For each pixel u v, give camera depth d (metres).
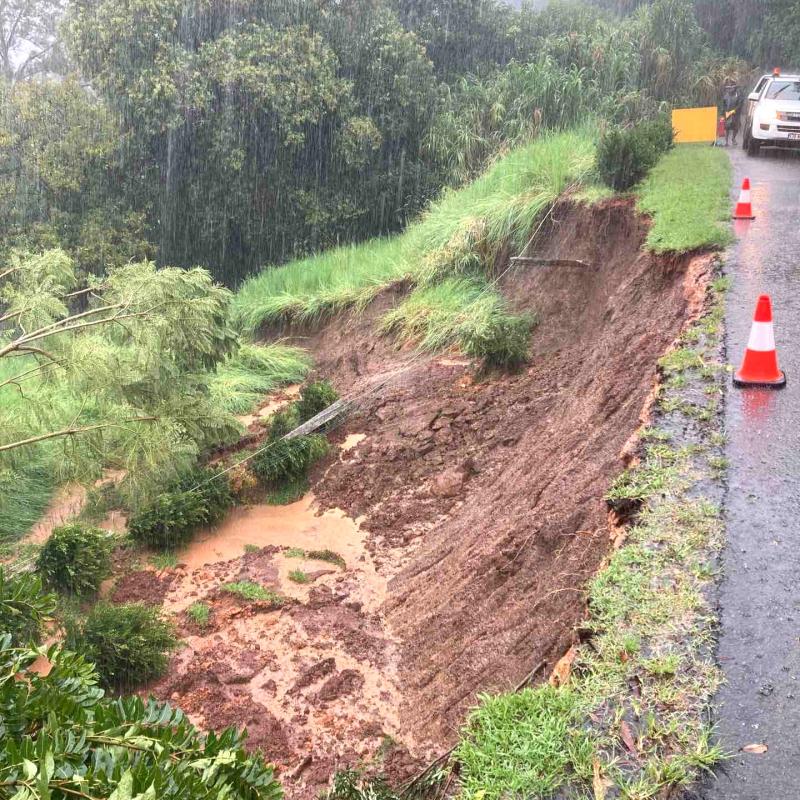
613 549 4.49
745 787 2.84
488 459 10.45
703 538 4.27
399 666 7.12
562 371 11.46
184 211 23.00
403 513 9.98
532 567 6.52
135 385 8.74
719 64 23.92
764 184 12.84
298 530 10.17
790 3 28.12
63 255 8.84
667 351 7.00
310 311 16.73
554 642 5.22
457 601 7.16
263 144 22.75
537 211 14.12
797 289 7.88
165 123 21.12
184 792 1.95
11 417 8.84
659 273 10.12
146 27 20.56
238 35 21.56
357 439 12.08
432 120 23.61
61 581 8.60
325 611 8.20
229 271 24.44
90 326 8.88
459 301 14.23
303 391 13.02
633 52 21.59
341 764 6.01
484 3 29.09
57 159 21.86
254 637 7.88
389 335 15.01
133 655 7.10
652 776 2.89
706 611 3.74
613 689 3.34
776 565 4.01
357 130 22.80
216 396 13.20
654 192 12.38
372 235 24.80
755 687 3.29
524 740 3.13
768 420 5.47
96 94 23.12
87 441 8.71
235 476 11.12
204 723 6.67
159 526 9.76
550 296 13.11
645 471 5.04
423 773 4.08
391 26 24.19
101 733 2.18
